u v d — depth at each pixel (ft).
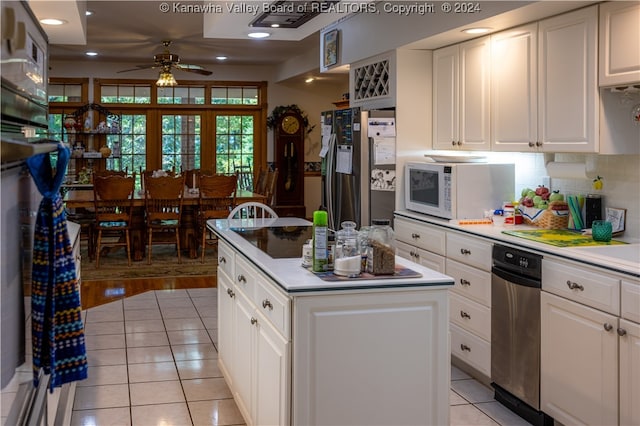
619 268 8.51
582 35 10.63
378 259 8.03
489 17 11.60
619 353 8.58
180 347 14.53
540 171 13.60
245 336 9.89
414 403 8.00
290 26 14.32
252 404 9.42
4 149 3.30
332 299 7.59
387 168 15.79
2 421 3.88
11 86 4.21
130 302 18.58
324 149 17.93
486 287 11.71
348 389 7.74
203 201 24.59
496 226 12.82
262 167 36.55
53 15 12.25
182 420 10.64
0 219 3.92
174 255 26.37
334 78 33.35
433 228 13.75
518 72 12.35
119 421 10.56
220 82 35.58
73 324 5.74
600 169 11.85
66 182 31.32
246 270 9.86
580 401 9.35
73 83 33.45
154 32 24.57
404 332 7.89
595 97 10.41
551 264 9.95
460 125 14.51
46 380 5.69
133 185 23.52
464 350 12.59
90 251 25.18
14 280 4.49
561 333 9.73
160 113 34.99
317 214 8.14
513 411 10.99
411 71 15.69
